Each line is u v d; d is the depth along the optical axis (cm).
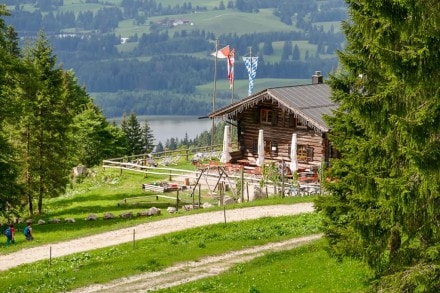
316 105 9138
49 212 8725
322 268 4766
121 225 7106
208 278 5053
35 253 6250
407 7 2775
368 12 3631
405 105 3067
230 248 5975
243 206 7581
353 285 4122
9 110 7462
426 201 2998
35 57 8838
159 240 6438
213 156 11275
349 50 3984
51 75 8775
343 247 3831
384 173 3566
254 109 9744
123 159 11519
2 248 6519
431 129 2803
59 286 5106
